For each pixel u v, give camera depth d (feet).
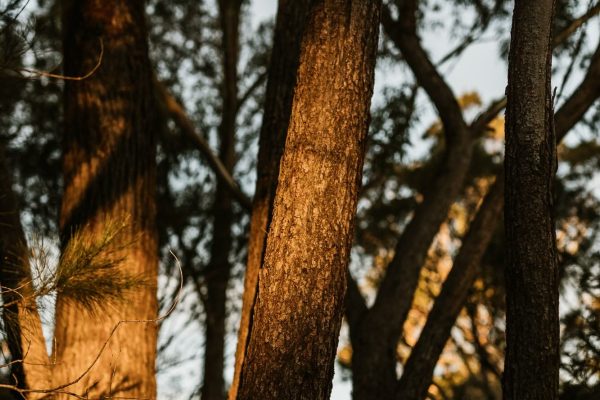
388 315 23.91
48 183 28.96
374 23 14.02
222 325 31.37
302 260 12.52
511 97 13.44
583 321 21.54
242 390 12.28
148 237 18.44
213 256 31.58
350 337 24.44
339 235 12.82
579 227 30.42
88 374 16.88
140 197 18.67
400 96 28.14
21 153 29.01
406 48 25.72
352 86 13.46
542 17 13.41
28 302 12.67
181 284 12.54
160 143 33.04
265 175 17.95
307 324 12.32
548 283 13.07
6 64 14.28
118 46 19.51
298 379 12.09
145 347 17.66
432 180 25.35
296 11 19.15
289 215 12.77
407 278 24.22
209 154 28.40
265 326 12.35
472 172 34.60
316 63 13.51
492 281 30.19
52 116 29.30
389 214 34.30
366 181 30.45
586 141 30.60
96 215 18.15
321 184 12.87
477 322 31.27
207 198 33.58
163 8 35.99
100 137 18.78
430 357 22.03
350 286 25.00
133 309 17.52
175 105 28.30
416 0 26.40
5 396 16.31
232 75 33.86
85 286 12.60
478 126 25.49
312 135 13.11
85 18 19.66
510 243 13.26
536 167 13.16
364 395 23.26
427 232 24.47
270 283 12.53
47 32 21.50
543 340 12.99
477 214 22.62
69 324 17.12
